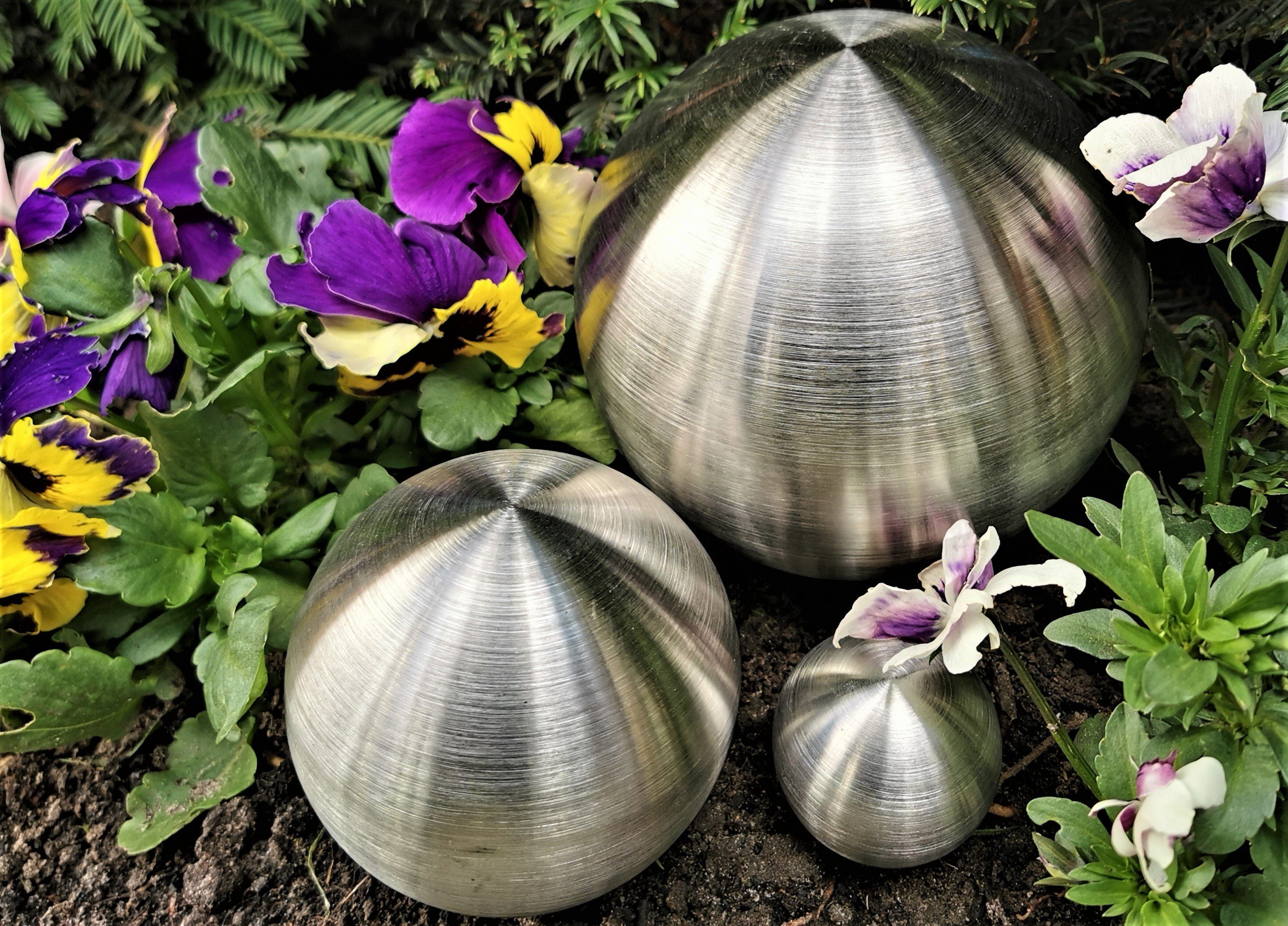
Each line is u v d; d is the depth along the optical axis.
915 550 0.34
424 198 0.38
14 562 0.34
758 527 0.35
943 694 0.32
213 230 0.41
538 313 0.40
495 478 0.32
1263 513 0.40
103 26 0.44
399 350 0.36
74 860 0.37
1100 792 0.32
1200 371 0.40
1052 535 0.29
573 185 0.39
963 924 0.34
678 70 0.43
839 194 0.31
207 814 0.37
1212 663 0.28
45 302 0.37
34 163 0.40
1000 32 0.37
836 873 0.35
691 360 0.32
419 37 0.47
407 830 0.30
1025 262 0.31
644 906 0.35
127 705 0.37
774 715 0.37
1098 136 0.32
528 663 0.29
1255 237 0.42
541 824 0.30
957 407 0.32
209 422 0.36
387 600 0.30
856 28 0.34
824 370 0.31
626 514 0.31
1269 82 0.38
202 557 0.36
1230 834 0.28
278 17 0.46
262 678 0.35
